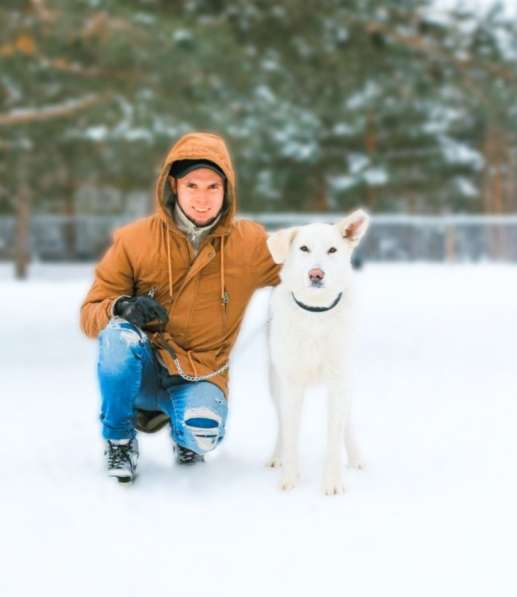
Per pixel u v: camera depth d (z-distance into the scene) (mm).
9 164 17781
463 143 27688
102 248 23906
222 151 3080
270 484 3135
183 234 3111
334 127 24938
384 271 19531
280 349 3121
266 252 3279
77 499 2938
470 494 2936
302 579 2215
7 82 9641
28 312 10688
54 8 8016
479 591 2139
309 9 8422
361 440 3818
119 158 16281
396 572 2256
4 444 3809
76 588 2186
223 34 8406
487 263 22875
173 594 2135
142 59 8375
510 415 4293
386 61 9492
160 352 3170
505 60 10195
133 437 3223
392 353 6828
